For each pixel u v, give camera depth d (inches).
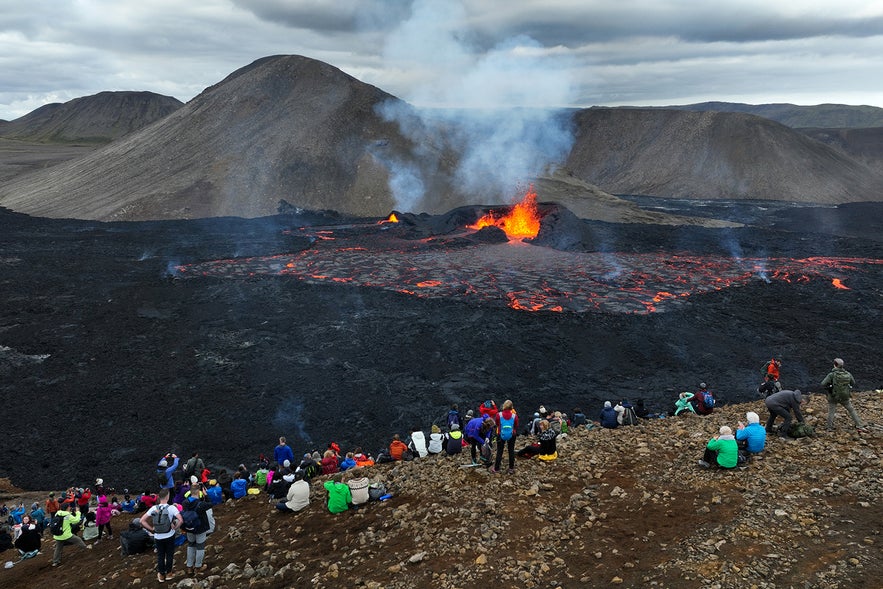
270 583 473.7
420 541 495.8
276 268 2817.4
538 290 2388.0
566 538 473.4
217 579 490.0
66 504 641.0
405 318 1996.8
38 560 638.5
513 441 606.9
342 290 2363.4
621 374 1542.8
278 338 1803.6
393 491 617.3
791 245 3612.2
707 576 400.5
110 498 932.0
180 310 2107.5
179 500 681.0
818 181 6840.6
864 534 428.1
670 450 641.6
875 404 717.3
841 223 4894.2
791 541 430.9
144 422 1272.1
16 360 1635.1
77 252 3164.4
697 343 1766.7
